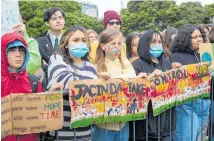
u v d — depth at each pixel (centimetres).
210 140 412
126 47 480
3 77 264
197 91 369
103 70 341
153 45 350
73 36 308
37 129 252
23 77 276
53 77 298
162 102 333
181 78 351
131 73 349
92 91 285
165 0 3338
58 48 317
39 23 2569
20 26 374
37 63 379
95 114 288
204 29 522
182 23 3153
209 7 3139
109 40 339
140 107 315
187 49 406
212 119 408
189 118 378
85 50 310
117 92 299
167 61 377
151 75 322
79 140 299
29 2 2669
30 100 249
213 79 388
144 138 341
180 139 380
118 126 316
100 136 321
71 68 305
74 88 275
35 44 385
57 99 260
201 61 400
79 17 3189
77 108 277
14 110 244
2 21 370
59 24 478
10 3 379
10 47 266
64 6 3194
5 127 237
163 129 348
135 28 3447
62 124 265
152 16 3347
